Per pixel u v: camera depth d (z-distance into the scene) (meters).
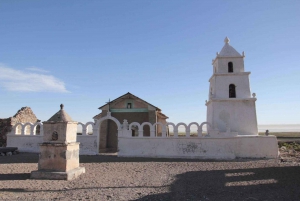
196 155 20.44
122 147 21.55
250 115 21.73
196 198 8.57
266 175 12.48
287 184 10.45
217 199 8.45
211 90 24.88
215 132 20.56
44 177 11.69
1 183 10.71
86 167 15.45
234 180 11.45
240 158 20.16
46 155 12.14
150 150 21.19
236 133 20.28
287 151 25.34
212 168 15.09
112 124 27.23
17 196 8.75
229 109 21.91
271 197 8.57
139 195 8.88
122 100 27.16
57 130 12.27
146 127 26.56
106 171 14.00
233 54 23.34
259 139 20.44
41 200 8.31
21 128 26.58
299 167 14.68
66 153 12.02
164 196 8.78
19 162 17.47
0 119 26.27
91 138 23.11
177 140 20.98
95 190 9.57
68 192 9.32
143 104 26.75
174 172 13.70
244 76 22.67
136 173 13.38
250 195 8.88
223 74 22.73
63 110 12.80
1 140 25.75
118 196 8.74
